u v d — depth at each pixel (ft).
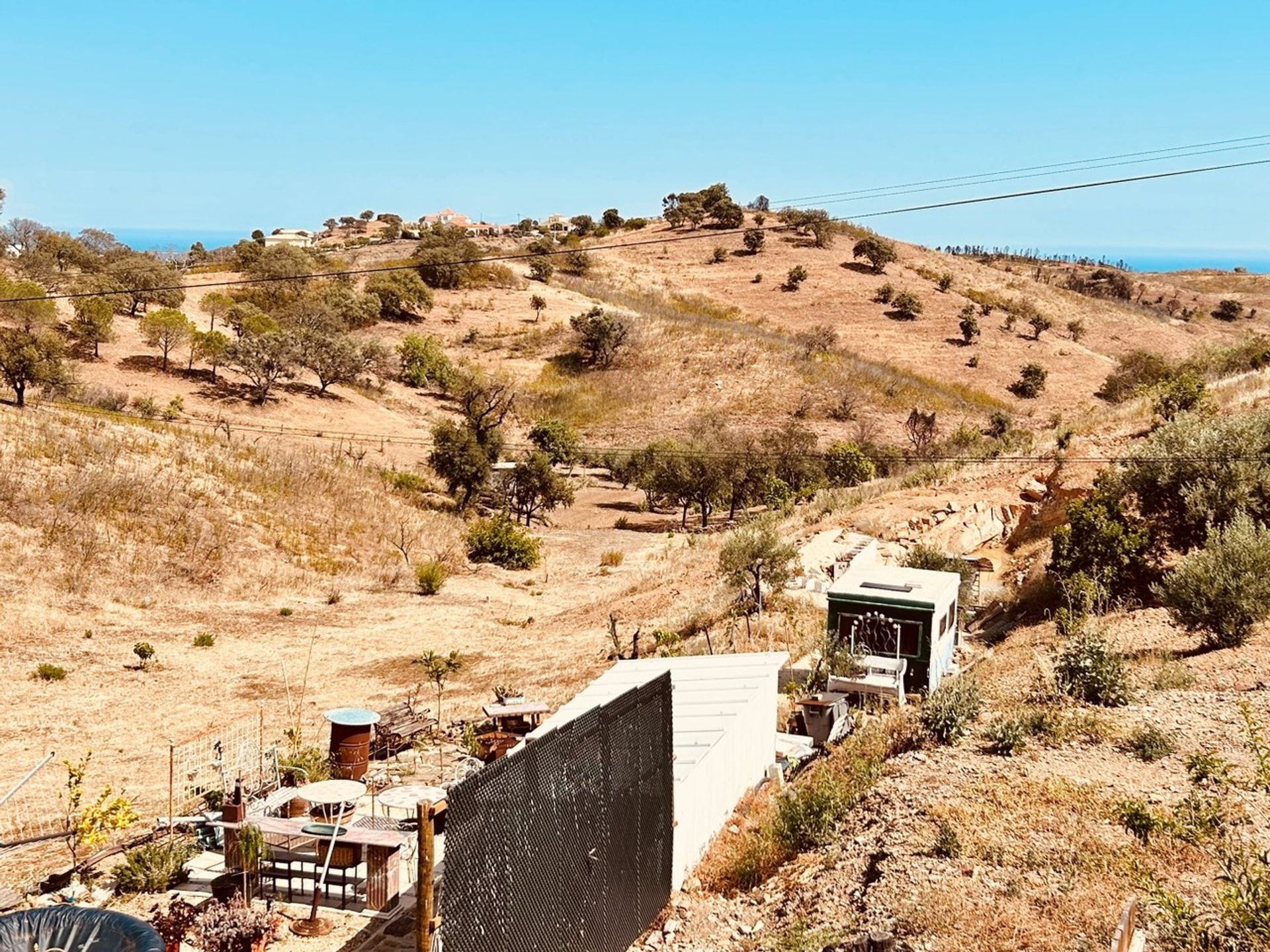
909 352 318.65
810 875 37.17
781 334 320.09
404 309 321.93
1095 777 41.22
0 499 114.62
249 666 91.45
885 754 48.78
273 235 630.33
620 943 32.99
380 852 37.60
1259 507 74.28
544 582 142.51
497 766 26.55
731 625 84.48
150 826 48.52
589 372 283.59
